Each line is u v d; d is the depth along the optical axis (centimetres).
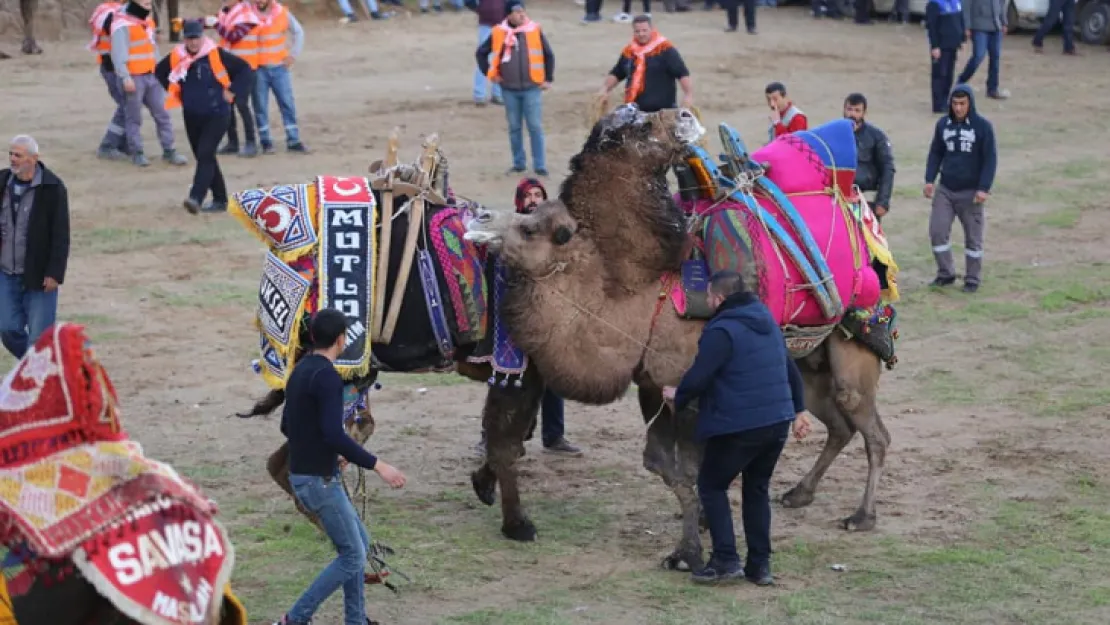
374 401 1433
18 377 595
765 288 1041
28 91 2900
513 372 1026
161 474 604
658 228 1005
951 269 1830
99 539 575
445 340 1022
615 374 1019
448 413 1402
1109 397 1422
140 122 2394
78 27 3494
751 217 1047
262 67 2455
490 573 1006
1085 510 1127
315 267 997
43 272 1362
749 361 945
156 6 3450
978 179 1778
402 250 1011
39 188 1352
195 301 1731
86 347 592
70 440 591
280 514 1114
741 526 1126
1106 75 3347
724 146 1079
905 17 4006
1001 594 966
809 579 1001
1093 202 2281
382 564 919
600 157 1011
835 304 1062
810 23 4031
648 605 951
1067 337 1639
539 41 2316
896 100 3059
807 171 1082
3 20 3338
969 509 1138
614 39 3659
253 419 1357
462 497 1172
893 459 1265
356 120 2745
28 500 581
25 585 583
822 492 1191
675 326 1018
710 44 3588
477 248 1023
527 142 2598
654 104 2119
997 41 3064
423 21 3897
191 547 591
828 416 1154
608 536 1090
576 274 1007
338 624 917
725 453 959
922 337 1642
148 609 569
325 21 3809
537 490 1194
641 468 1257
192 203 2044
